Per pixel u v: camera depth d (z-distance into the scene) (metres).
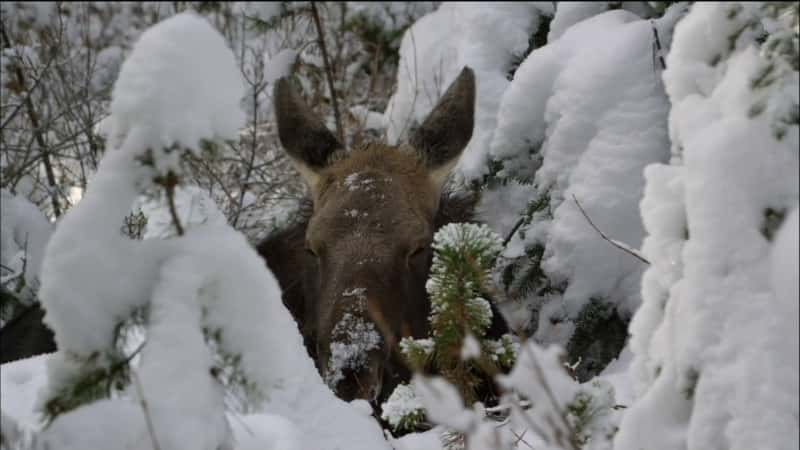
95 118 17.38
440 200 11.84
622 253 11.11
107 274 5.39
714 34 5.71
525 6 15.27
